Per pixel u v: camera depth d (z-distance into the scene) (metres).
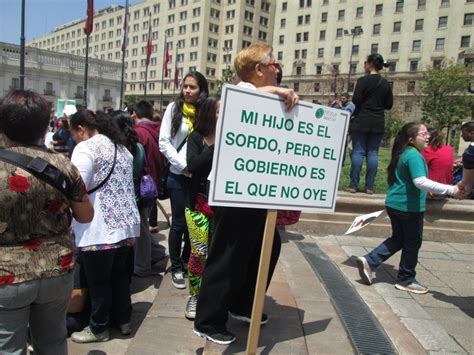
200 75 3.88
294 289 3.82
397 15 59.62
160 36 93.56
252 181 2.24
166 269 4.35
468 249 5.73
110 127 3.14
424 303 3.84
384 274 4.60
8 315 1.88
